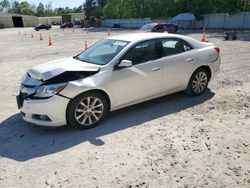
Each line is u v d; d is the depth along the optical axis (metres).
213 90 6.60
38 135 4.50
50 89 4.21
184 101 5.86
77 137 4.35
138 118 5.02
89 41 25.86
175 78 5.54
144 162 3.55
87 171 3.39
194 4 46.00
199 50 5.92
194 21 47.06
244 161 3.51
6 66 11.91
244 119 4.84
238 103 5.67
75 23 85.50
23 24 102.00
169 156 3.67
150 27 28.72
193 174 3.26
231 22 41.62
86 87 4.38
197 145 3.95
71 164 3.57
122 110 5.45
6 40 33.00
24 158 3.78
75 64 4.77
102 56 5.03
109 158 3.68
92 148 3.97
